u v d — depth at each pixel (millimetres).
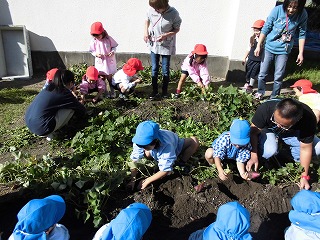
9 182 3707
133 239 2289
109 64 5934
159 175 3445
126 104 5605
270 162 4113
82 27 7207
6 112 5504
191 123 4871
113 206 3416
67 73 4473
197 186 3621
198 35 7148
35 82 7070
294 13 5148
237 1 6613
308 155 3605
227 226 2430
